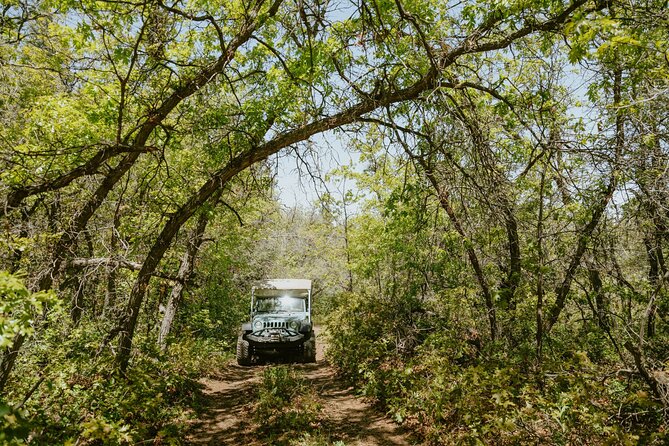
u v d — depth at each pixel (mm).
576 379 4926
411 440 6906
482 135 5730
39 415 4832
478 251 7609
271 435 7078
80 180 7141
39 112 7301
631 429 4926
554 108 6746
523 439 5215
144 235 8117
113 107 6992
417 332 10680
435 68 5086
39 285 6062
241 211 14234
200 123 7742
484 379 5746
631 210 6164
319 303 26938
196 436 7230
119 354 7285
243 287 21828
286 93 7742
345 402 9305
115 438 4043
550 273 7551
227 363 13969
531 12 5996
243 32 6133
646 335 7570
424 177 6246
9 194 5863
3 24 6621
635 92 6297
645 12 5000
